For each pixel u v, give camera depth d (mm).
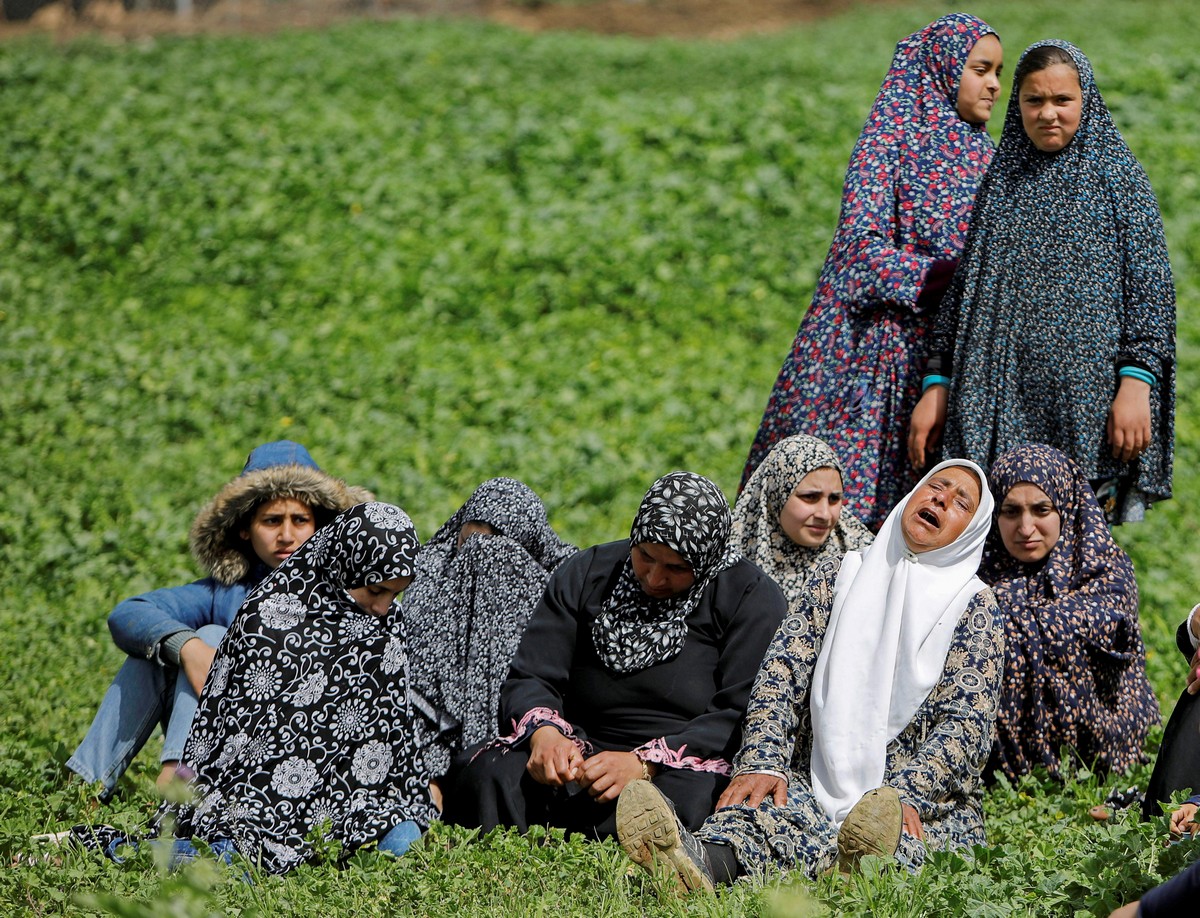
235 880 9281
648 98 40438
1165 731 10836
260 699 10531
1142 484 13336
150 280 31547
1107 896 8430
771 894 8086
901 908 8195
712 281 30141
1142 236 13148
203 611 12406
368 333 28984
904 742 10273
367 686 10734
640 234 31531
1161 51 44469
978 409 13258
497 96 41500
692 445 23984
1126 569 12781
